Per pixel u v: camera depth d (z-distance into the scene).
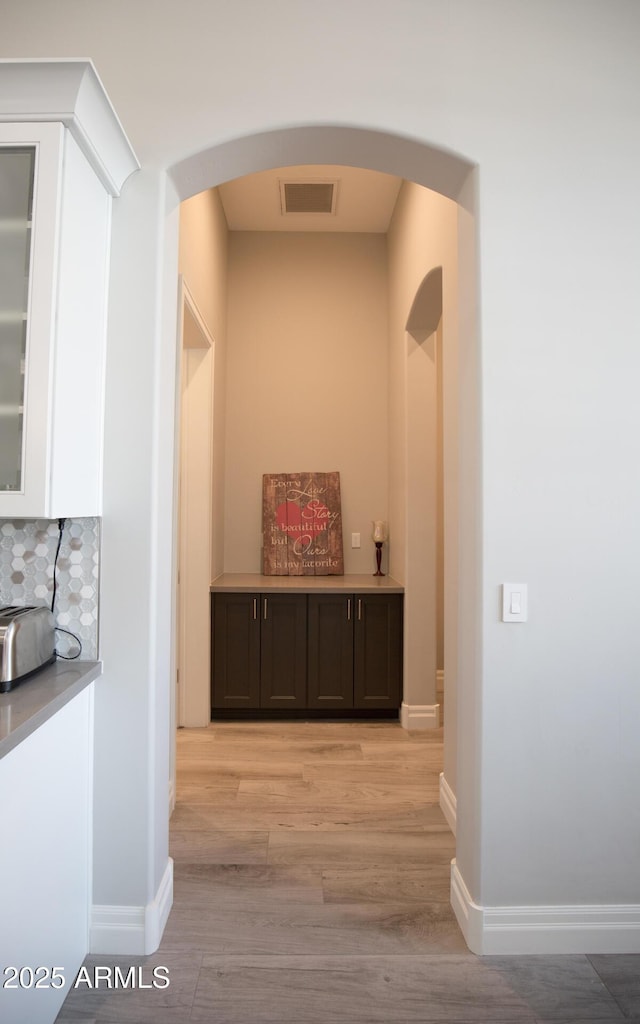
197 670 3.77
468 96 1.92
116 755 1.85
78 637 1.87
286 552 4.43
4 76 1.50
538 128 1.92
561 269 1.91
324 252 4.57
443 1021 1.61
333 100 1.91
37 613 1.75
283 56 1.91
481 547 1.88
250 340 4.54
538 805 1.88
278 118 1.90
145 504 1.86
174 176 1.97
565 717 1.89
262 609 3.84
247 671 3.86
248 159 2.04
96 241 1.79
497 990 1.72
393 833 2.55
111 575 1.86
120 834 1.85
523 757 1.88
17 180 1.56
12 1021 1.35
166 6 1.91
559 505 1.89
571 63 1.93
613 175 1.93
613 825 1.89
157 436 1.87
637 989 1.73
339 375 4.55
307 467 4.54
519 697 1.88
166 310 1.96
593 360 1.91
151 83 1.91
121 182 1.86
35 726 1.41
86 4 1.91
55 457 1.55
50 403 1.52
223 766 3.21
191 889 2.15
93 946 1.84
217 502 4.13
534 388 1.90
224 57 1.91
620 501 1.90
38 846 1.49
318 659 3.86
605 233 1.92
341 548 4.45
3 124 1.54
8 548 1.88
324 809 2.75
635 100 1.94
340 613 3.86
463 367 2.05
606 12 1.94
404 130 1.91
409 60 1.92
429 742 3.57
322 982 1.74
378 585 3.90
